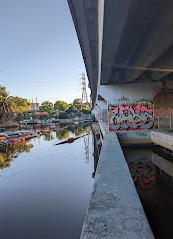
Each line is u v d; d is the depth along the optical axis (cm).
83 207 943
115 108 2175
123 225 332
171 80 2055
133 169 1309
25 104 11075
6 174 1598
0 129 4597
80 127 6831
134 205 412
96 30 945
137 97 2159
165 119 2317
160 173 1210
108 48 1002
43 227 762
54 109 19950
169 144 1520
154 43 957
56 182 1356
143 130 2045
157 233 566
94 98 4812
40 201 1034
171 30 810
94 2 701
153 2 600
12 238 693
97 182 571
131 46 1034
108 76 1773
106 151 1040
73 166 1800
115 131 2106
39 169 1728
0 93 8000
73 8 737
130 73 1691
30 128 7262
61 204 986
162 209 717
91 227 329
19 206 978
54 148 2811
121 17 681
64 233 700
